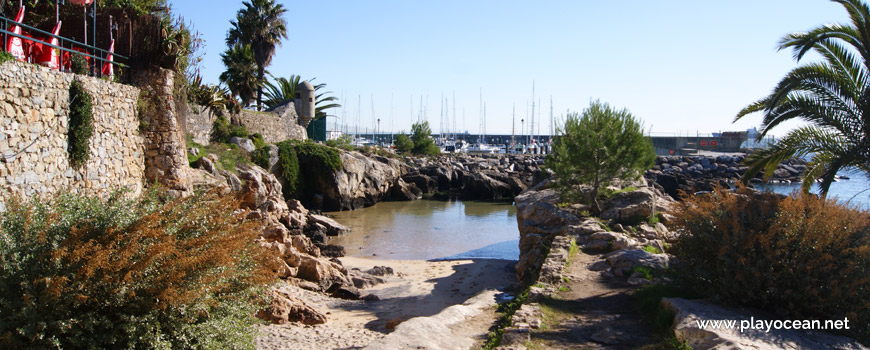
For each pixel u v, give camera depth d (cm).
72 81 1396
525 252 1858
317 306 1505
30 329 611
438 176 5891
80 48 1803
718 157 6681
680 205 1002
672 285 1006
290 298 1370
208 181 2294
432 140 7625
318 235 2838
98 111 1534
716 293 874
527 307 978
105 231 720
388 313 1486
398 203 4941
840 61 1484
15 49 1307
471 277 2025
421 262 2400
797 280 795
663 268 1095
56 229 715
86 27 1664
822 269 786
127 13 1883
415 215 4141
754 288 827
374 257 2577
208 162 2495
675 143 8750
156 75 1889
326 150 4306
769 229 824
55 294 623
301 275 1780
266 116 4212
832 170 1488
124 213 784
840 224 810
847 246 803
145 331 688
